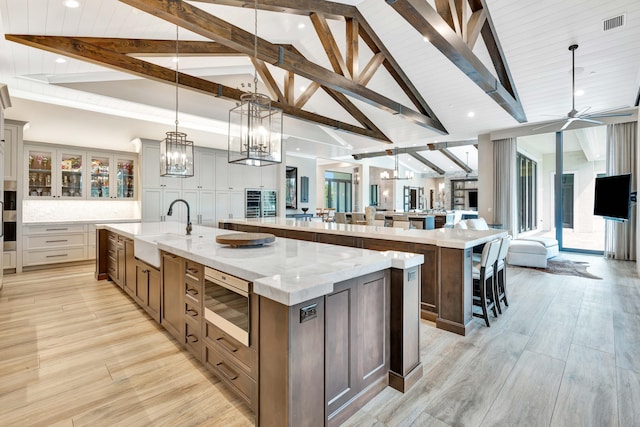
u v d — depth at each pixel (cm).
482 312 309
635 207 592
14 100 465
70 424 163
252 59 469
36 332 275
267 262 183
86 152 563
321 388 151
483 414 171
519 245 559
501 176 734
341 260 189
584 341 259
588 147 823
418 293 206
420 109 652
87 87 459
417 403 181
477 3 354
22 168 489
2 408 175
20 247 492
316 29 399
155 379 204
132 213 635
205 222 677
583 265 563
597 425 161
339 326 161
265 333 148
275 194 812
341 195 1557
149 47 370
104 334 271
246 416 170
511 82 498
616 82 492
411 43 486
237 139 278
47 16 272
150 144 602
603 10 363
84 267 537
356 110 745
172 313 251
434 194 1711
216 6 327
